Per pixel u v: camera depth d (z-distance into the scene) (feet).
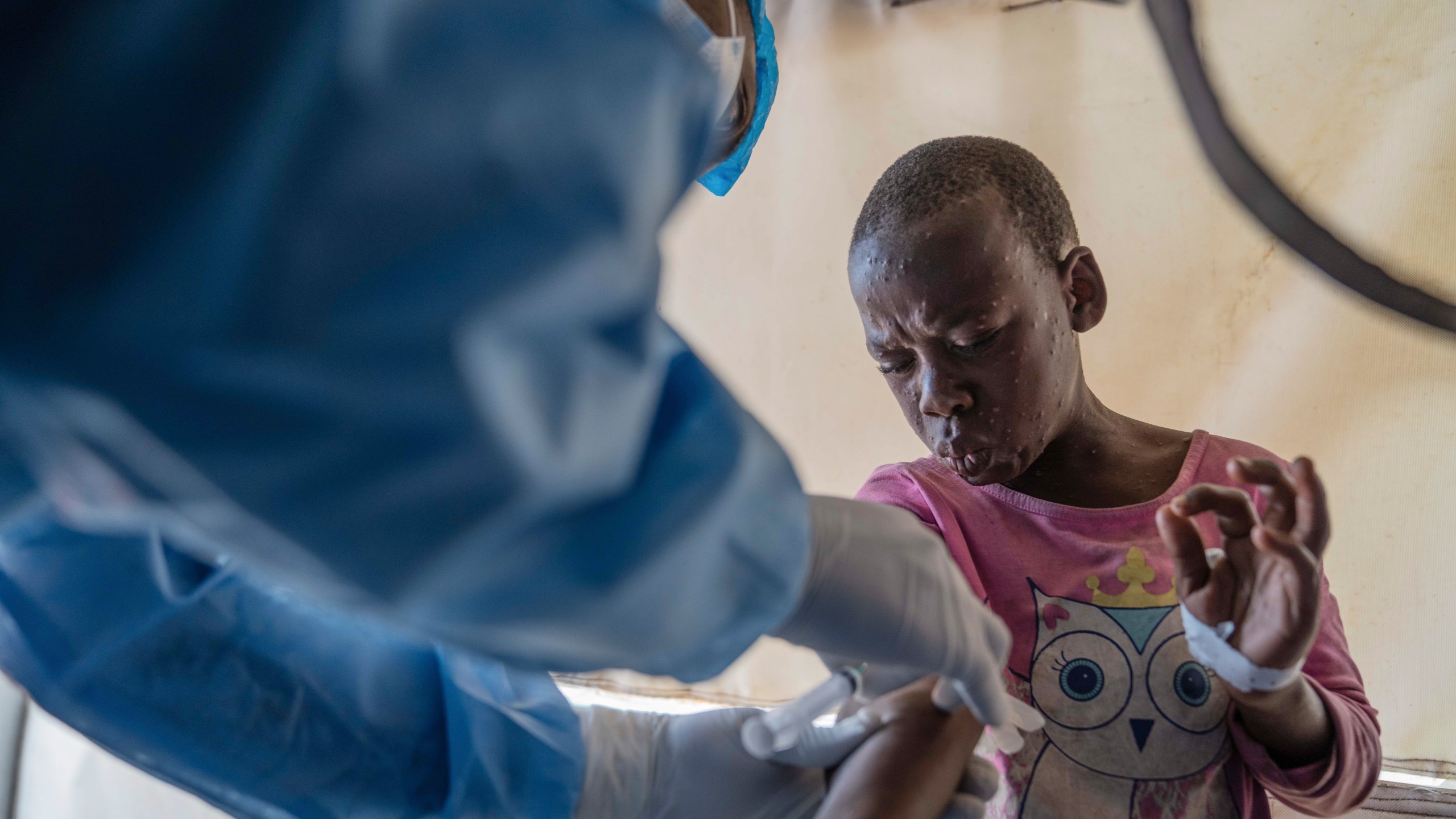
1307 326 5.68
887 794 2.10
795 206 6.35
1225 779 3.19
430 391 1.09
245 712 2.09
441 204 1.08
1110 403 5.95
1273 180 5.73
